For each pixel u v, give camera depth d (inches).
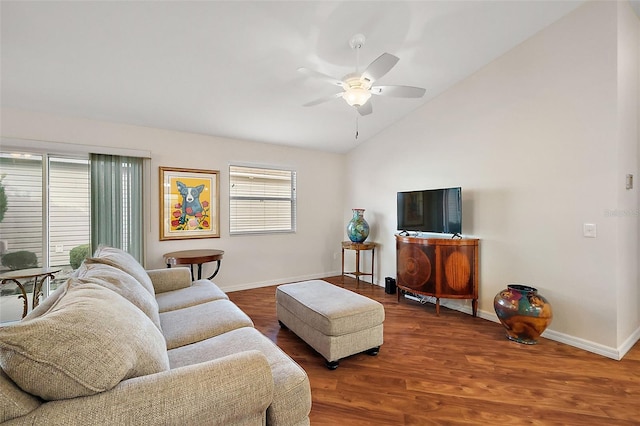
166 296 93.7
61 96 109.0
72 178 124.5
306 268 187.6
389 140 165.8
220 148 156.8
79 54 89.9
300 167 184.1
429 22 92.7
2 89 101.7
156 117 130.6
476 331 108.3
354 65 107.0
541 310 93.9
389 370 82.4
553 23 98.4
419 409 66.4
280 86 116.6
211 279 154.0
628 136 92.5
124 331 39.3
